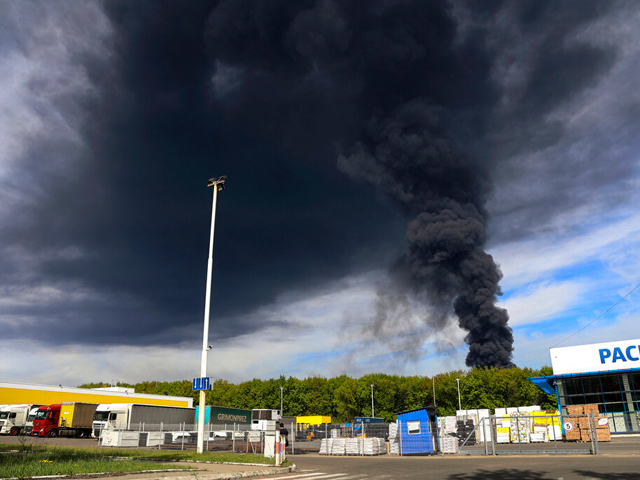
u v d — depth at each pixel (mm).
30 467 12969
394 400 97188
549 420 41656
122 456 20797
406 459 23500
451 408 89750
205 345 25562
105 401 64562
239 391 107938
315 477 14625
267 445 21094
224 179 28688
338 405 98625
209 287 26719
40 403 58219
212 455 22688
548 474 13539
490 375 88500
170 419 48781
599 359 42344
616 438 36125
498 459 21078
